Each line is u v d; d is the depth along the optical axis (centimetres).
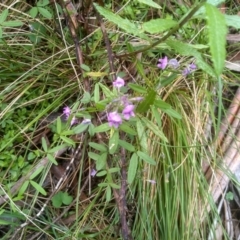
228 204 45
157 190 42
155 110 35
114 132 33
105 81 43
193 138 44
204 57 45
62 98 45
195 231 42
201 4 27
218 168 44
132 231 42
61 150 43
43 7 46
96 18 42
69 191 44
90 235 41
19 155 44
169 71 40
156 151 43
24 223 39
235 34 48
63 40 43
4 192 38
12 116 44
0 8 47
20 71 46
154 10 49
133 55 39
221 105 43
